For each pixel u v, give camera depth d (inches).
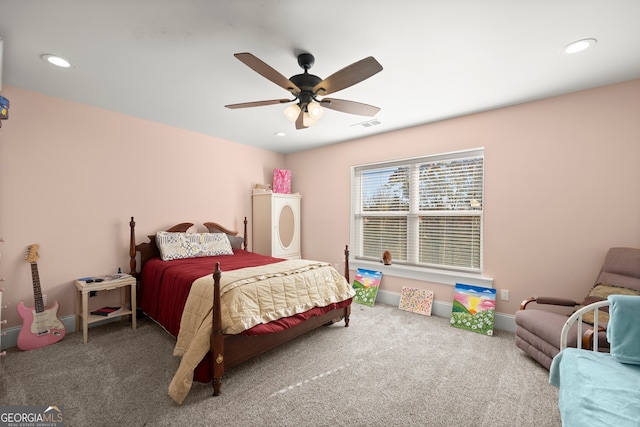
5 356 93.9
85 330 104.8
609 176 98.7
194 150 155.4
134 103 116.4
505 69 88.4
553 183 108.7
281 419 66.3
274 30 69.8
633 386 47.1
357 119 133.7
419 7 61.8
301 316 97.9
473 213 130.4
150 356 95.2
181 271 107.7
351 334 114.7
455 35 71.7
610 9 62.0
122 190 129.3
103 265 124.0
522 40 73.6
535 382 81.1
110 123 125.3
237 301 84.0
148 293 122.0
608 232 98.9
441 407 70.7
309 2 60.4
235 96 109.2
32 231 106.6
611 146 98.2
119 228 128.6
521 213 115.7
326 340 108.8
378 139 158.1
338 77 69.7
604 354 59.2
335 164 178.1
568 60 83.1
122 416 66.6
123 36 72.3
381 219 163.2
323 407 70.6
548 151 109.7
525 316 93.5
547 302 94.0
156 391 76.2
